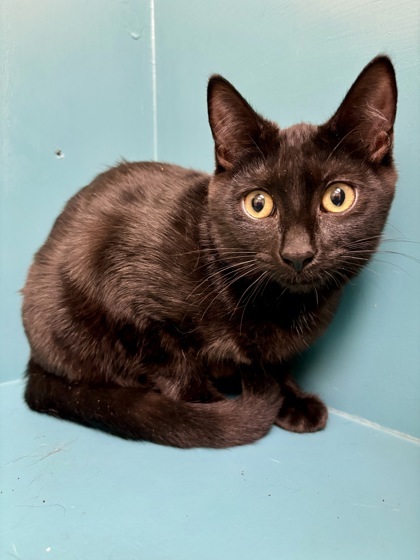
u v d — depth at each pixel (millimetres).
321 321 231
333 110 239
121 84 333
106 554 154
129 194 255
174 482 190
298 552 155
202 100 310
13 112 293
